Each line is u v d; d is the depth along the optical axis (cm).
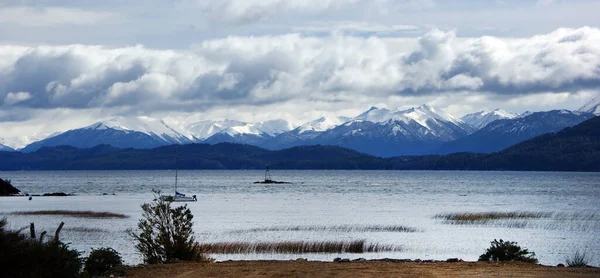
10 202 16600
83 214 11494
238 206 14800
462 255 6303
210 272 3091
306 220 10725
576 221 9925
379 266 3262
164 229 3956
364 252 6512
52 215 11344
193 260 3909
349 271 3038
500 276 2831
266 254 6231
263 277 2892
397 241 7475
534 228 8969
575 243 7256
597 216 10819
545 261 5834
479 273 2936
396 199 17725
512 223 9656
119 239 7525
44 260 2905
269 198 18600
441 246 7000
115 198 18750
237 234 8238
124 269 3291
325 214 12144
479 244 7188
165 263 3616
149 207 4291
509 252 3950
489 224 9556
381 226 9212
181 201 16600
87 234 8100
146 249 4009
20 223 9781
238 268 3222
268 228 9050
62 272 2956
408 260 3975
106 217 10931
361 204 15438
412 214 11912
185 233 3984
